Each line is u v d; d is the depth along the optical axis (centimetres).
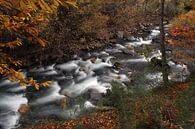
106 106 1394
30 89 1856
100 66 2312
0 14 396
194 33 1617
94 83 1970
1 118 1502
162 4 1539
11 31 412
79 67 2322
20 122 1462
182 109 910
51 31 2439
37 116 1511
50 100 1702
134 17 3512
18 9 384
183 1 3547
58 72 2239
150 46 2705
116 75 2103
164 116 947
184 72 1848
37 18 413
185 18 1697
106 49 2786
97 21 2945
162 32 1575
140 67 2238
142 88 1456
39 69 2269
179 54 1669
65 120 1391
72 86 1933
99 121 1242
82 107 1448
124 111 1006
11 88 1867
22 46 2230
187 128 821
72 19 2712
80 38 2762
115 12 3366
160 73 1948
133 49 2736
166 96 1261
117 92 1359
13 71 425
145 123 920
